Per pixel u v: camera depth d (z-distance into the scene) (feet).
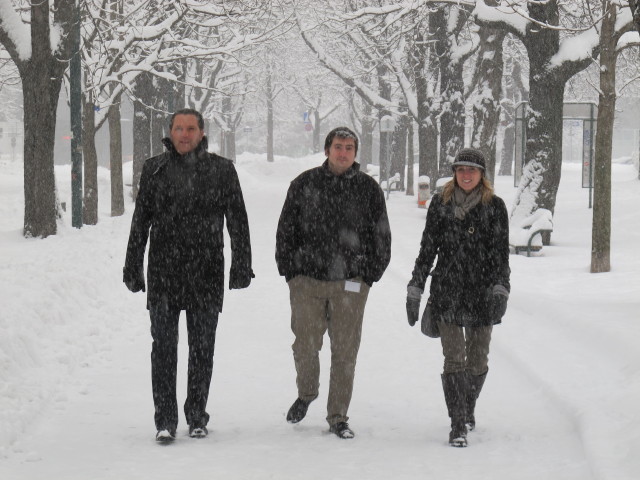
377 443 21.88
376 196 22.97
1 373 26.68
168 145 22.02
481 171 22.21
